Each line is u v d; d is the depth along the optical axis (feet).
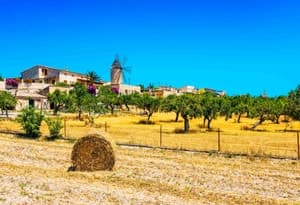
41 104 363.15
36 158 105.81
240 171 92.73
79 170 90.53
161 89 648.79
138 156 111.75
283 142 159.74
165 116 337.31
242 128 243.19
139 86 593.42
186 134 194.49
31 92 396.98
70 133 172.65
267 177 86.58
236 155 114.21
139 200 63.16
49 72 536.83
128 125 241.35
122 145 131.64
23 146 126.72
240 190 73.77
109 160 90.38
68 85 449.48
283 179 84.99
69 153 115.75
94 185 74.18
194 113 210.38
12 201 59.52
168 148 125.49
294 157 111.14
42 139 146.92
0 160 100.32
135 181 79.46
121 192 68.85
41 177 80.12
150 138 164.66
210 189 74.02
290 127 254.68
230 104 252.42
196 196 68.18
